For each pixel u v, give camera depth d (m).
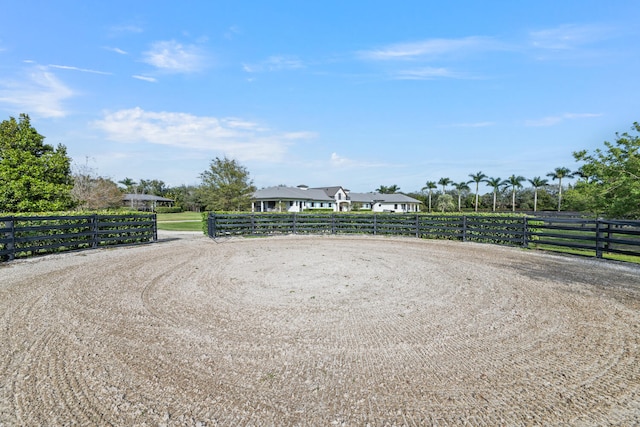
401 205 59.41
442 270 7.27
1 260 8.14
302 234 15.50
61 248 9.55
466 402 2.52
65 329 3.85
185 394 2.60
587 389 2.69
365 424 2.27
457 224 13.02
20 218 8.48
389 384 2.75
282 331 3.85
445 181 58.47
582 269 7.28
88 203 22.20
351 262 8.25
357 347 3.44
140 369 2.97
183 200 59.81
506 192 59.97
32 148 15.02
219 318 4.27
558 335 3.73
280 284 6.04
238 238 13.88
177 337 3.66
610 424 2.29
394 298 5.17
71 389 2.66
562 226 9.60
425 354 3.29
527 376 2.88
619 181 15.67
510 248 10.77
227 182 23.77
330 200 46.03
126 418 2.31
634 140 15.76
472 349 3.39
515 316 4.34
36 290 5.46
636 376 2.88
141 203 51.06
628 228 13.25
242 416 2.35
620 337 3.67
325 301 5.01
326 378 2.85
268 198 37.75
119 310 4.54
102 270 7.09
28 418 2.30
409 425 2.27
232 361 3.13
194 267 7.54
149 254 9.37
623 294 5.31
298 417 2.34
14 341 3.51
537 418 2.34
